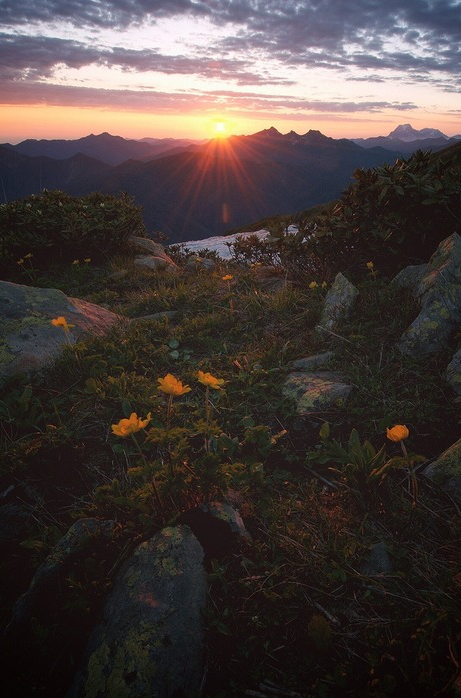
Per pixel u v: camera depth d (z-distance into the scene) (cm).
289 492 290
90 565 232
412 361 381
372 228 545
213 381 287
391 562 236
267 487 293
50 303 516
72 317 509
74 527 251
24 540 262
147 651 192
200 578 224
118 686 184
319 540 250
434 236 523
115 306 655
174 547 231
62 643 212
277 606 220
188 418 355
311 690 188
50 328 473
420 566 234
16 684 200
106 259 945
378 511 267
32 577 242
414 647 196
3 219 926
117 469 310
